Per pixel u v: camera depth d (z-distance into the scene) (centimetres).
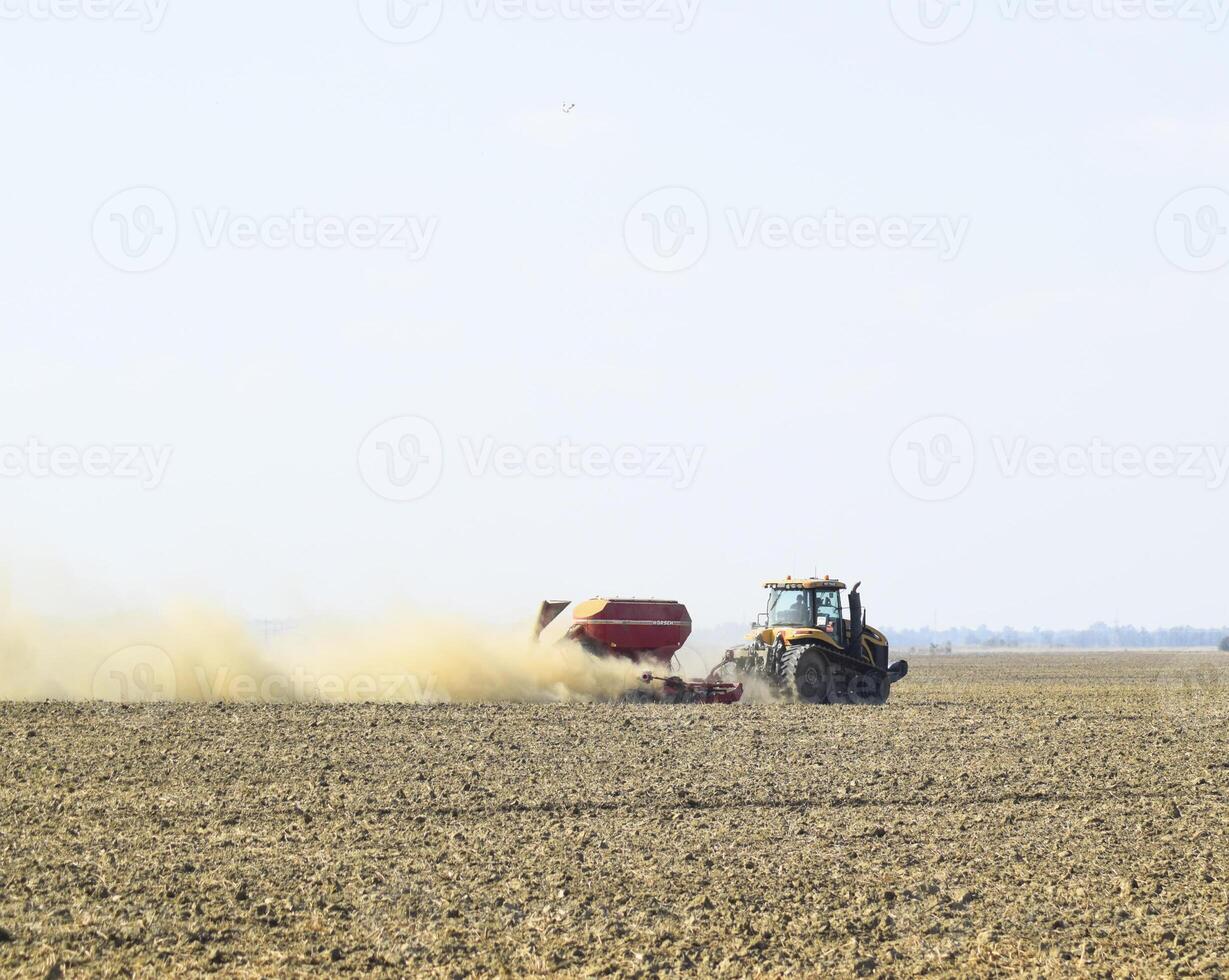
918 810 5091
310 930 3500
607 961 3306
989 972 3288
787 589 9588
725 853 4366
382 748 6303
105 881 3916
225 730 6812
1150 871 4219
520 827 4697
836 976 3234
